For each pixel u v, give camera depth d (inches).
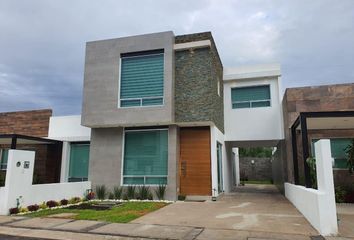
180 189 520.7
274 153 938.7
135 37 532.1
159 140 524.4
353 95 507.8
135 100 521.0
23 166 398.9
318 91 522.9
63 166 644.7
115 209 401.7
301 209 364.2
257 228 284.7
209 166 517.7
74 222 318.3
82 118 534.0
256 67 637.3
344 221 317.1
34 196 410.9
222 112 627.2
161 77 514.3
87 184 527.2
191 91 507.8
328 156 279.6
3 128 725.3
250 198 538.9
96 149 550.3
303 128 381.1
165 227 291.9
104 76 536.1
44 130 684.7
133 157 533.6
